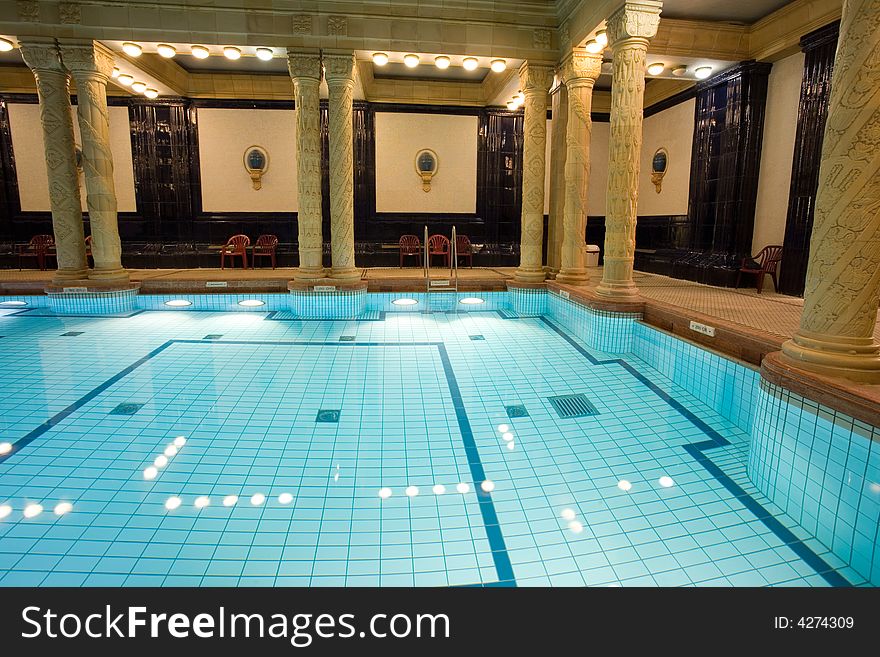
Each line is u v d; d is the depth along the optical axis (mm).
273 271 8695
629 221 5363
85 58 6301
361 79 8188
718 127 7344
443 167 9797
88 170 6672
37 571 1988
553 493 2615
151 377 4332
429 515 2412
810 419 2342
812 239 2543
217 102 9305
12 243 9203
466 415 3621
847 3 2328
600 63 6492
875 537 1994
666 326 4898
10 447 3020
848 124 2328
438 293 7648
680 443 3209
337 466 2867
